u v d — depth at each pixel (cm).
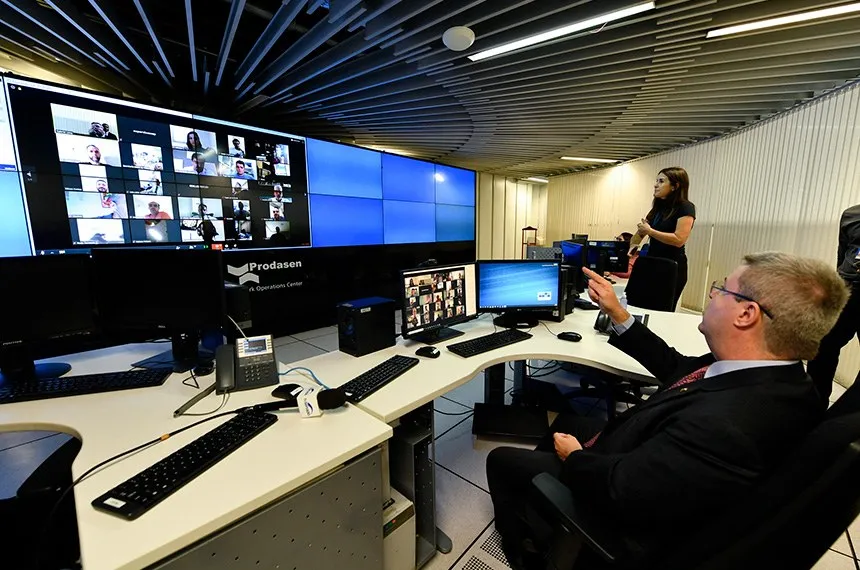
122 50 312
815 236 332
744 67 283
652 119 421
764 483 59
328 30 256
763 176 405
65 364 148
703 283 509
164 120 318
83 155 282
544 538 100
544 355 169
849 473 52
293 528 86
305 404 111
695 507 68
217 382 126
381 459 114
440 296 189
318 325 451
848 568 135
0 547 104
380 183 516
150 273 141
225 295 144
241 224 372
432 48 274
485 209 854
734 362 86
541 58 283
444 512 164
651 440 79
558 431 156
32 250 266
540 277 214
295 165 411
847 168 300
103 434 101
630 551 75
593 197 784
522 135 506
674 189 270
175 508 73
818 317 75
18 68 320
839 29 230
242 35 346
